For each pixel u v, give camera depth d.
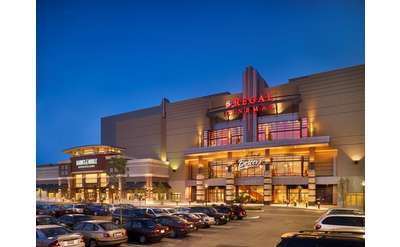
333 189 65.06
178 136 89.88
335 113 67.19
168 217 23.78
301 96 71.88
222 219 31.92
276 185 70.50
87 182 93.12
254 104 77.31
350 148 64.56
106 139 114.50
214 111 84.12
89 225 18.55
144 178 82.75
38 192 102.19
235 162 75.62
